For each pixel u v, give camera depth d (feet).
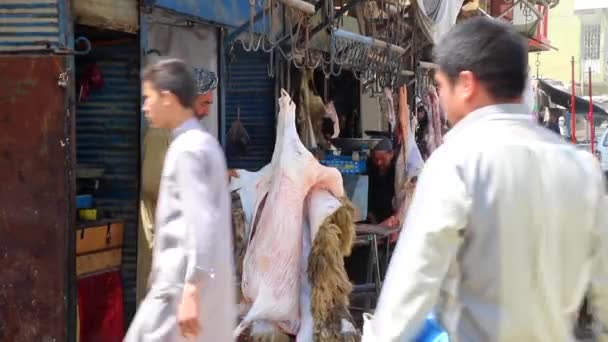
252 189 17.98
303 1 22.16
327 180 17.43
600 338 7.59
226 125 26.48
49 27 15.93
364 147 29.19
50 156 16.01
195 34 21.48
